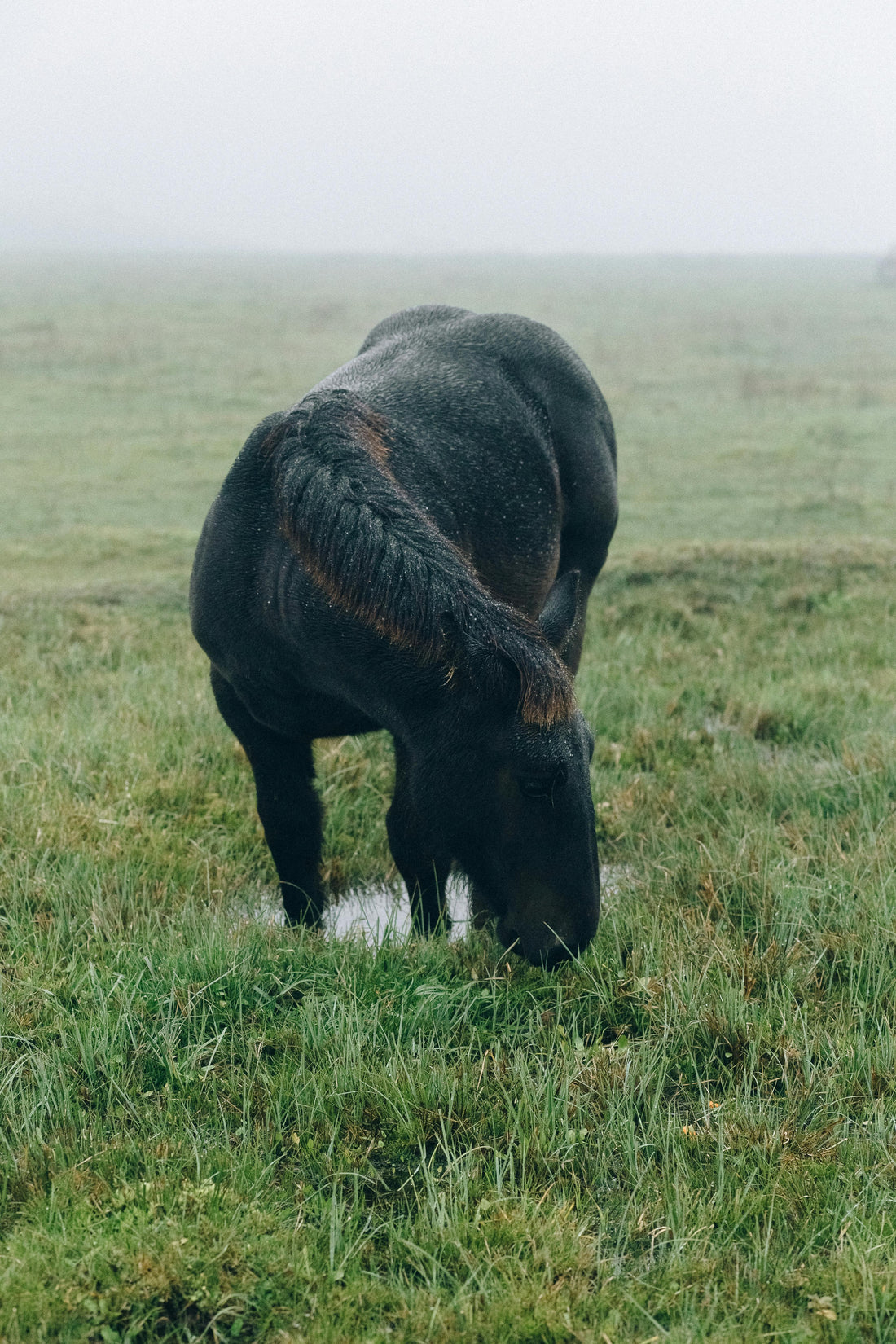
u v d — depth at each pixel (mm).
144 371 24031
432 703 2900
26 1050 3111
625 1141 2764
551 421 4336
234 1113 2902
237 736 3945
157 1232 2410
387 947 3574
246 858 4457
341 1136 2840
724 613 7969
